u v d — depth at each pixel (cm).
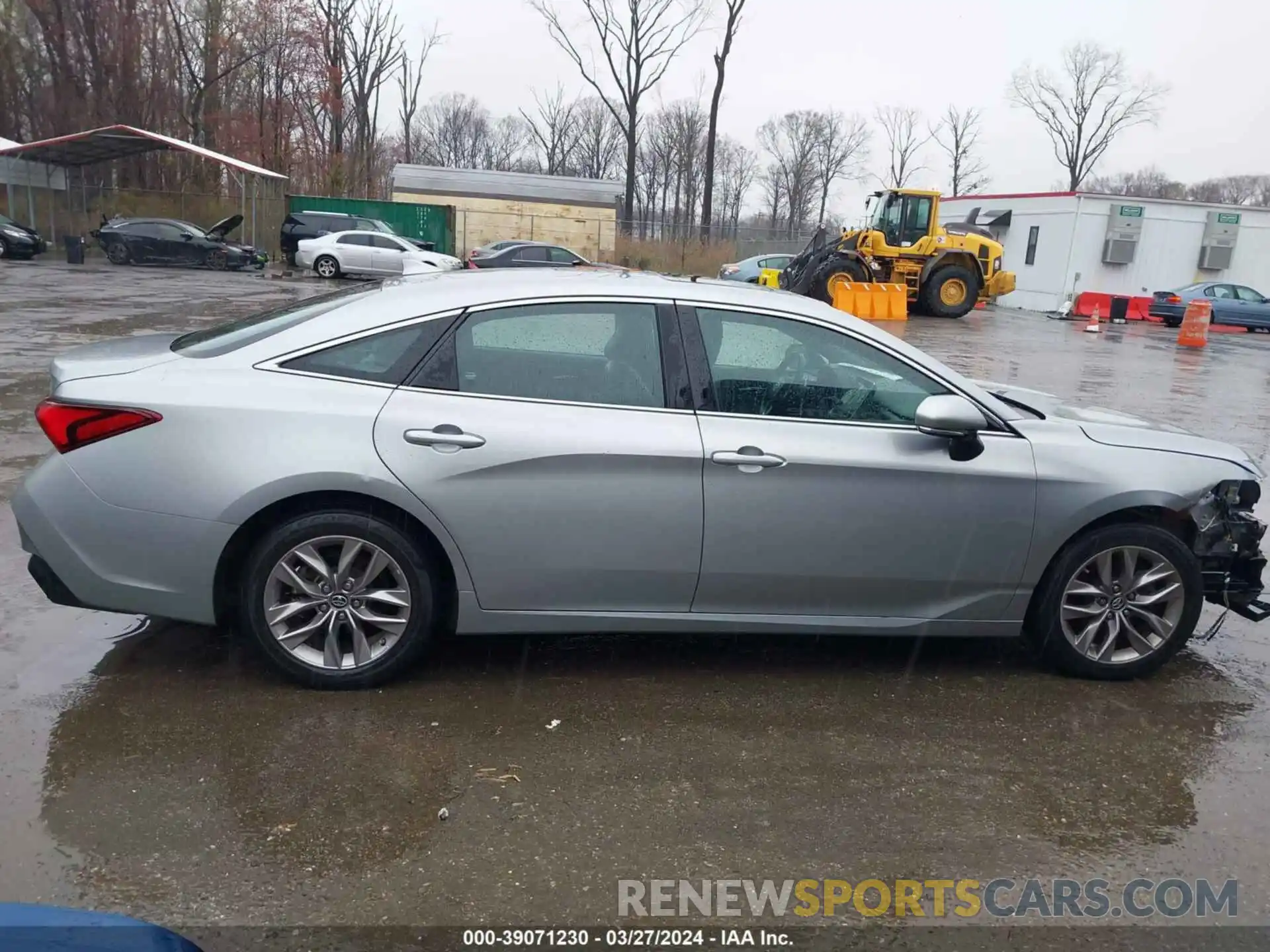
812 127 6912
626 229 4453
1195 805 325
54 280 2314
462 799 309
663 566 375
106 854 273
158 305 1786
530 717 363
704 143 6956
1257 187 8469
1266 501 748
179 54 4312
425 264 2855
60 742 330
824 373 388
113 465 352
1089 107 7131
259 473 350
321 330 369
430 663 404
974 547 390
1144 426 432
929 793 325
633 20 4841
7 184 3244
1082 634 409
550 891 268
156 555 355
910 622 400
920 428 378
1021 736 366
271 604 364
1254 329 2897
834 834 300
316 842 284
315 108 4888
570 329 377
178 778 312
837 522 379
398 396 362
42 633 413
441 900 262
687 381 378
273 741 337
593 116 7131
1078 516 394
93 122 3994
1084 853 296
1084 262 3503
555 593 375
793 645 443
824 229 2516
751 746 350
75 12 3969
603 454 363
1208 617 498
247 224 3572
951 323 2481
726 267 3072
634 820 303
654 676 404
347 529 361
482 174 4331
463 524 361
